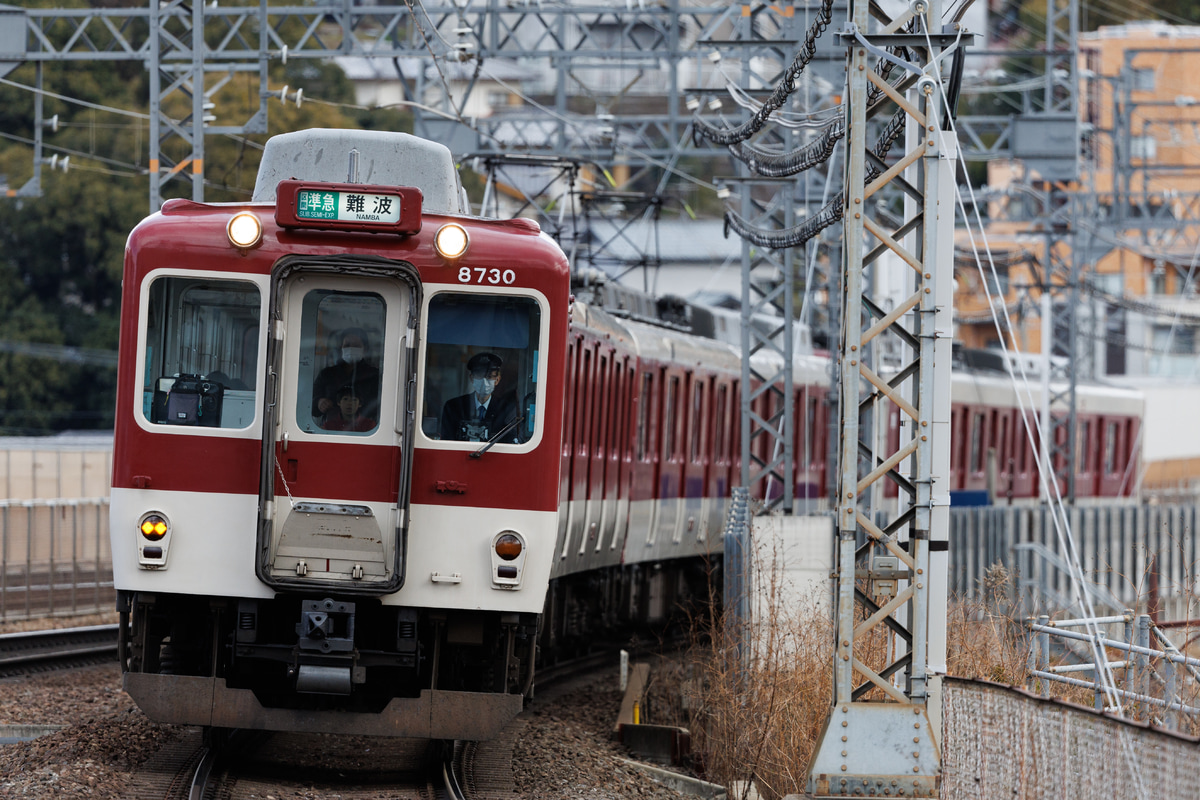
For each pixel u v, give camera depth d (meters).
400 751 40.56
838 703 32.16
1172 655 32.12
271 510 33.84
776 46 66.19
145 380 34.25
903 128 38.78
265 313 34.31
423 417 34.62
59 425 169.88
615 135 83.31
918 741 31.94
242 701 34.38
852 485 32.22
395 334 34.50
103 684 52.56
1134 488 140.38
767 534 55.97
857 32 32.22
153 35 69.69
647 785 40.97
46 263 173.62
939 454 33.84
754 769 42.72
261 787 34.00
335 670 33.91
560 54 76.50
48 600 77.50
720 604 56.94
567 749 42.34
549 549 34.94
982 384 105.06
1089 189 129.12
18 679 52.69
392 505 34.34
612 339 56.38
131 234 34.50
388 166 39.31
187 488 34.16
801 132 76.12
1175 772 24.08
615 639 71.62
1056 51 93.19
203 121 68.25
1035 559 88.12
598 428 54.41
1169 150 195.25
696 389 71.06
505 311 34.88
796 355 85.94
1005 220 117.88
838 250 88.56
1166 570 102.50
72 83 172.38
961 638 44.06
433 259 34.59
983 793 30.80
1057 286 118.56
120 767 34.88
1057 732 27.69
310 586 33.88
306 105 172.00
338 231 34.44
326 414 34.41
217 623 34.91
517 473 34.75
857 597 32.66
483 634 35.56
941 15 32.94
